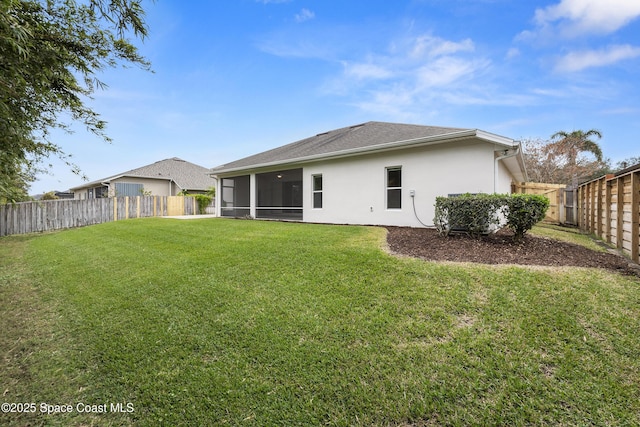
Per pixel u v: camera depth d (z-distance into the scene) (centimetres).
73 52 344
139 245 738
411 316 304
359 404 208
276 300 366
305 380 233
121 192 2169
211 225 1004
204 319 338
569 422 182
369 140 977
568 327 268
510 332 267
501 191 869
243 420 205
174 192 2442
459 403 201
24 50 256
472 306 312
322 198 1063
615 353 235
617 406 190
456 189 745
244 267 489
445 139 721
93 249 738
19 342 329
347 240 620
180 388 238
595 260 455
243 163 1446
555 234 736
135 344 302
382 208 898
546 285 346
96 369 272
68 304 418
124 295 426
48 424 214
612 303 304
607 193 636
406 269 414
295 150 1291
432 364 237
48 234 1131
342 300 349
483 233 593
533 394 203
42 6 305
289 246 591
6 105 310
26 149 430
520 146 671
